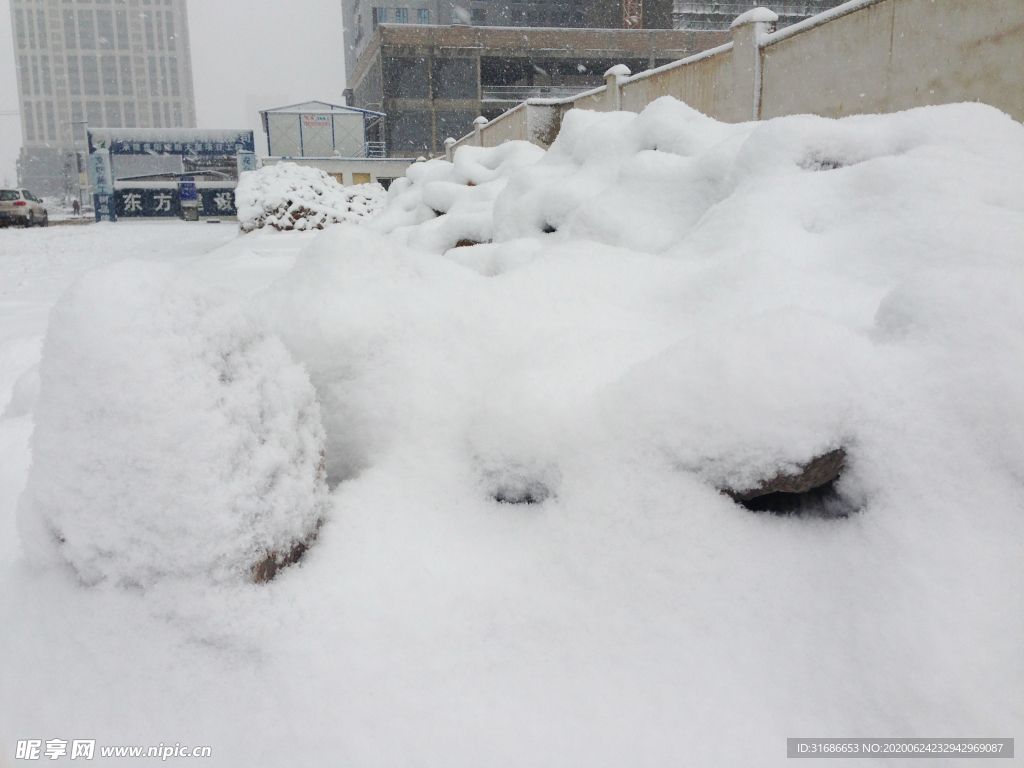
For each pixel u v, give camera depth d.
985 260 1.73
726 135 3.69
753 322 1.37
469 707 1.10
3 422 2.23
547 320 1.95
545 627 1.21
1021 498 1.14
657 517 1.29
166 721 1.11
